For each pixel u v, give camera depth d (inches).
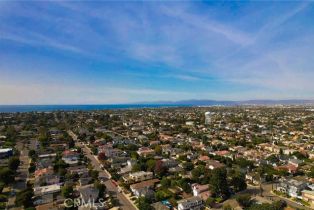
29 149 6358.3
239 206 3164.4
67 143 6781.5
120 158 5251.0
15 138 7662.4
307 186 3720.5
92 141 7253.9
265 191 3710.6
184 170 4576.8
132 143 6998.0
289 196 3499.0
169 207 3125.0
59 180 4015.8
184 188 3592.5
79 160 5211.6
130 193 3617.1
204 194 3398.1
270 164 5059.1
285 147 6604.3
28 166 4982.8
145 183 3809.1
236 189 3693.4
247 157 5590.6
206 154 5693.9
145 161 5098.4
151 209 2871.6
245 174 4330.7
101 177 4343.0
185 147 6353.3
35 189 3553.2
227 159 5152.6
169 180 3836.1
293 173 4564.5
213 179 3511.3
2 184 3695.9
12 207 3161.9
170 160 5068.9
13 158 4717.0
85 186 3816.4
